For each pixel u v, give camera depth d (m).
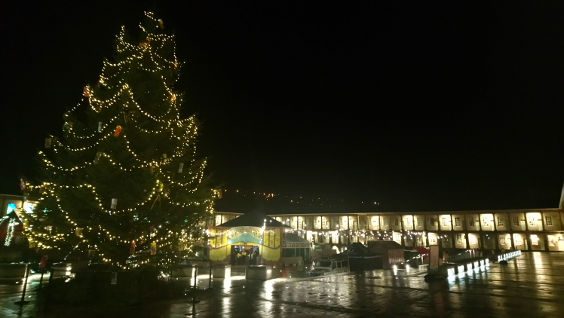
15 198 35.62
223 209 60.44
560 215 68.44
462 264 26.98
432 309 12.98
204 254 26.52
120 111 15.48
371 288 18.33
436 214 77.31
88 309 12.40
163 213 15.59
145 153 15.62
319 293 16.62
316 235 81.44
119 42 17.53
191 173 17.53
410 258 40.09
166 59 18.27
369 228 80.75
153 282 15.56
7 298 13.97
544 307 13.28
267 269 22.12
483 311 12.60
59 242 14.90
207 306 13.39
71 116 16.48
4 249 20.84
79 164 15.59
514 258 45.97
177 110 17.61
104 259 14.27
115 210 14.38
